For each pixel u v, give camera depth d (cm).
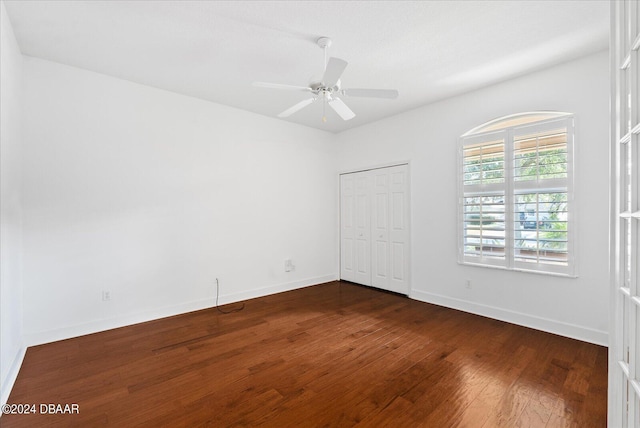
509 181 325
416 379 219
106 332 304
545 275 304
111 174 316
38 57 278
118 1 205
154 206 344
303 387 209
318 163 512
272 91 356
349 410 185
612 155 132
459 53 273
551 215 299
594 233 275
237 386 210
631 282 113
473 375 223
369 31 240
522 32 241
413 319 340
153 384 213
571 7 212
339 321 335
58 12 216
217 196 394
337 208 537
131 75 315
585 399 194
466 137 360
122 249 322
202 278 380
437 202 392
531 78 311
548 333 298
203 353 259
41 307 277
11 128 231
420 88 348
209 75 316
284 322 332
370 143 477
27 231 270
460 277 371
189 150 370
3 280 206
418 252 414
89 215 303
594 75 274
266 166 444
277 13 218
